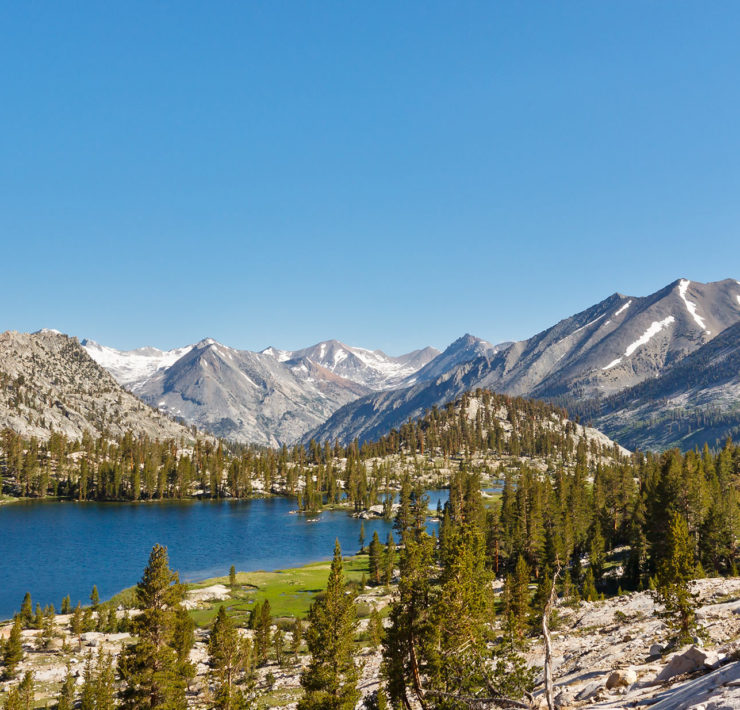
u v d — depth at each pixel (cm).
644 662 2953
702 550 8375
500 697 1956
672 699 1636
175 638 6519
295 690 6159
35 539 17500
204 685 6581
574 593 7238
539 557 11119
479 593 3466
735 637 3027
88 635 8919
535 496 11712
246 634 8600
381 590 11219
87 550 15975
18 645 7300
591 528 12281
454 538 3609
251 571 13638
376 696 4059
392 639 3388
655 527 8906
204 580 12812
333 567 4684
